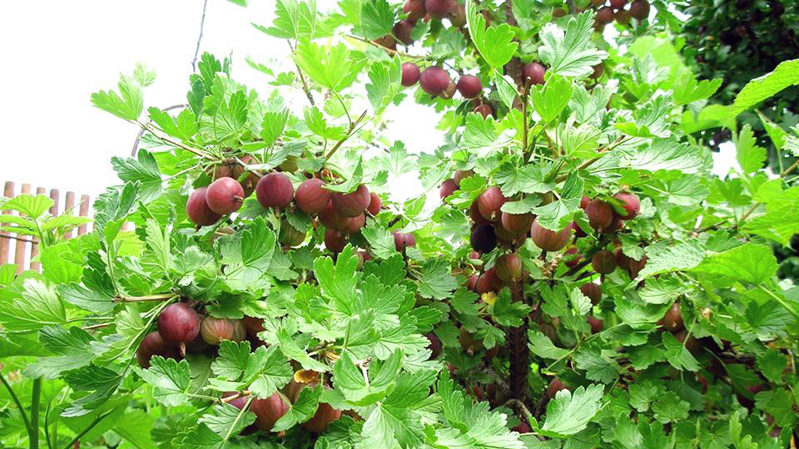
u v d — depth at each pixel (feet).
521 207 1.89
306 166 1.87
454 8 2.78
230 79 2.05
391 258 1.84
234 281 1.68
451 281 2.02
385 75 1.88
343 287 1.52
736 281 1.96
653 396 1.96
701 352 2.05
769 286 1.93
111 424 2.30
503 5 2.96
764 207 2.12
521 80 2.70
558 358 2.12
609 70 2.95
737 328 1.99
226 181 1.80
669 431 2.01
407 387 1.43
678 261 1.89
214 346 1.70
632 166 2.00
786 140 2.04
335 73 1.85
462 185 2.02
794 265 3.40
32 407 2.12
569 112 2.09
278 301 1.75
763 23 4.05
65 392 2.36
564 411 1.68
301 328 1.54
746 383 2.00
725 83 4.13
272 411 1.56
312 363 1.51
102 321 1.80
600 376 2.03
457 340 2.12
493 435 1.52
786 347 2.01
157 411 2.81
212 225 1.89
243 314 1.70
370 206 2.00
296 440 1.66
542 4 2.99
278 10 2.03
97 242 1.91
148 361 1.65
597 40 2.94
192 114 1.83
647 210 2.23
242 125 1.87
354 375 1.42
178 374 1.52
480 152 2.00
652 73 2.53
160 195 1.91
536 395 2.49
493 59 1.97
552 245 1.93
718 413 2.14
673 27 3.26
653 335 2.02
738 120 3.64
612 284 2.37
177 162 2.02
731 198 2.14
